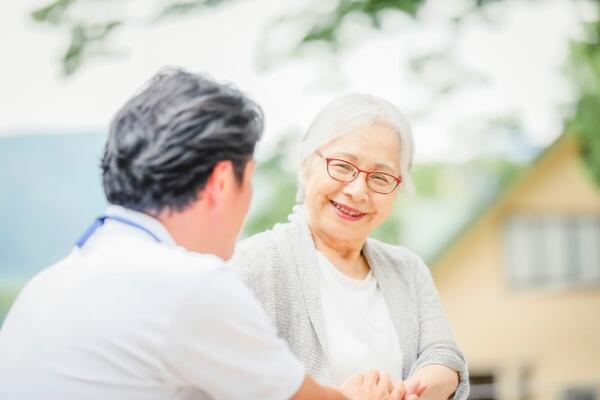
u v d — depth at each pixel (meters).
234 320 1.34
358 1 7.54
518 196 11.66
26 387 1.32
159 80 1.44
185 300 1.32
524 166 11.52
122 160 1.39
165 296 1.32
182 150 1.37
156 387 1.34
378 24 7.66
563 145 11.66
